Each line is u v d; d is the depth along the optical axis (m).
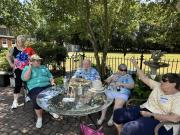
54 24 8.61
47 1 7.69
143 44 23.25
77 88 3.96
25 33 15.72
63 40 20.67
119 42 23.83
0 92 6.72
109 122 4.32
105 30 7.57
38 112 4.34
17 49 5.45
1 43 28.73
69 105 3.54
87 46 24.05
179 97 3.16
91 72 5.06
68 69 11.23
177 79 3.17
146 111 3.40
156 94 3.45
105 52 7.75
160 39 9.72
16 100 5.41
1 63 7.72
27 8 14.33
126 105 3.89
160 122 3.00
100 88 4.00
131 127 2.98
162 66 6.99
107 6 7.69
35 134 4.12
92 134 3.17
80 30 8.16
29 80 4.70
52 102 3.71
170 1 7.69
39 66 4.83
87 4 7.11
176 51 23.42
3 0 13.43
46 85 4.78
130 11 8.11
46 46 9.67
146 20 9.14
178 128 3.11
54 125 4.49
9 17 14.34
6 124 4.52
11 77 7.30
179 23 8.45
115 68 9.88
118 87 4.44
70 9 7.47
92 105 3.53
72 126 4.45
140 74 3.98
